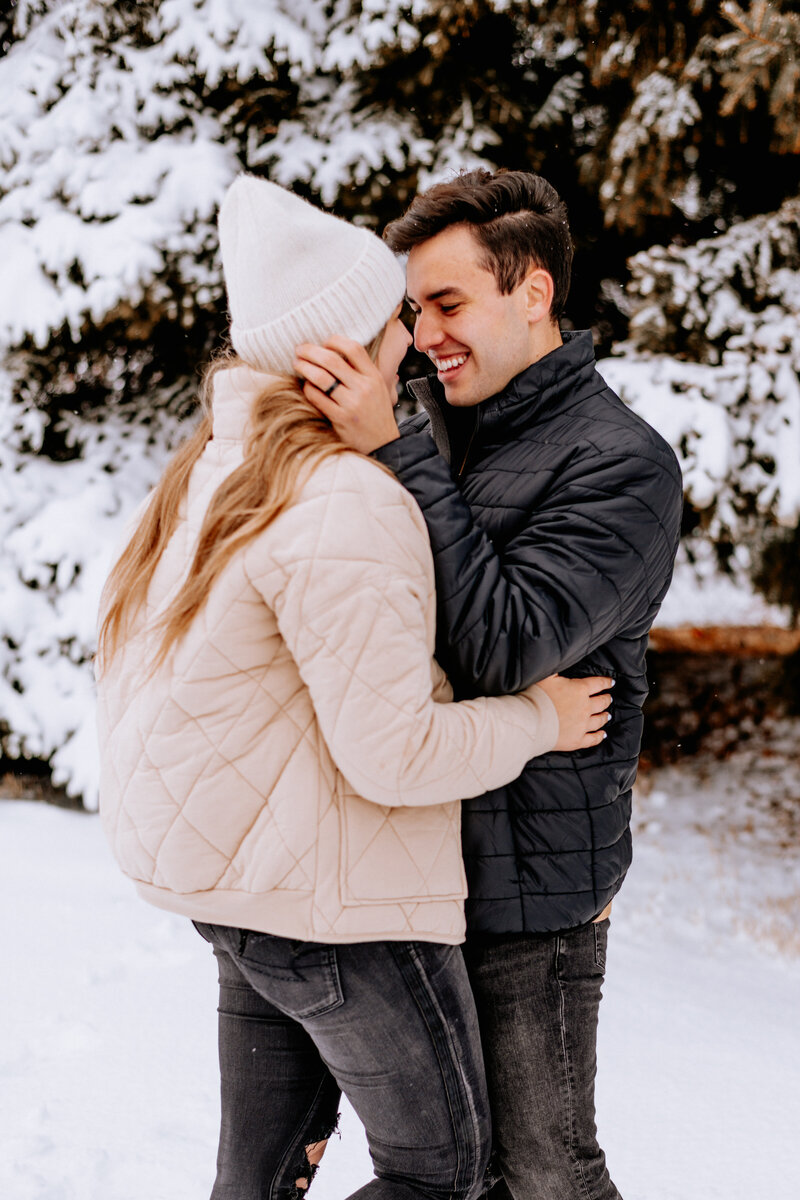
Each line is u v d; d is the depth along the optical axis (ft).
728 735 23.90
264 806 3.68
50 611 17.43
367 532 3.50
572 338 4.82
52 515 17.38
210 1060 8.05
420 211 4.79
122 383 19.69
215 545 3.64
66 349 17.94
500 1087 4.56
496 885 4.38
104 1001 9.07
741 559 15.47
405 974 3.86
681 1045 8.95
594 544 4.26
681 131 13.35
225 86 16.76
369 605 3.42
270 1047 4.42
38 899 11.89
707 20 12.91
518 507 4.56
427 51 15.98
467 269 4.71
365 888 3.69
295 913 3.68
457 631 3.96
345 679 3.43
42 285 16.34
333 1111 4.62
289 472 3.58
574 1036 4.56
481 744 3.76
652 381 13.93
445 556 3.93
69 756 16.70
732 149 14.67
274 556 3.48
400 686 3.46
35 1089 7.54
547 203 4.91
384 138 15.85
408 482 3.96
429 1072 3.96
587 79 16.35
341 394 3.84
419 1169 4.06
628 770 4.74
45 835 15.28
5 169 17.12
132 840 3.85
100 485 17.93
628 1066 8.50
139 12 16.98
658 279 14.30
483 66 16.40
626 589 4.33
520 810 4.48
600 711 4.46
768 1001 10.48
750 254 14.30
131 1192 6.30
